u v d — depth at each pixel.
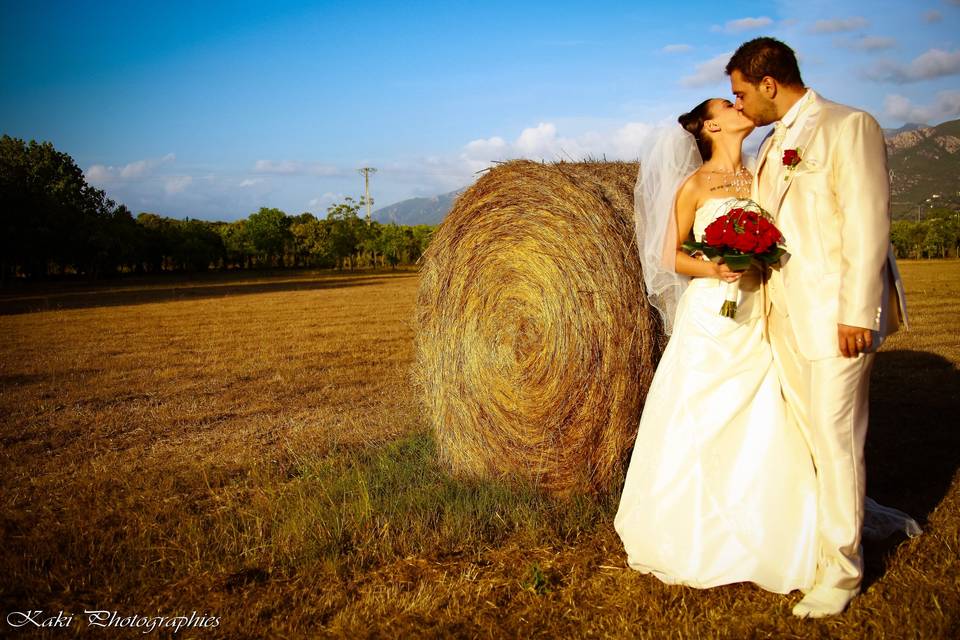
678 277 3.63
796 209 3.01
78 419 6.96
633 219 4.31
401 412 6.70
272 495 4.41
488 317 4.60
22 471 5.26
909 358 8.38
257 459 5.42
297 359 10.60
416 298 5.46
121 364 10.50
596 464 4.32
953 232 60.09
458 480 4.71
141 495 4.60
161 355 11.33
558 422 4.33
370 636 2.86
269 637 2.91
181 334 14.35
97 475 5.08
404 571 3.45
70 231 46.44
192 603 3.19
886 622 2.74
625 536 3.34
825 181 2.94
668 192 3.41
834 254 2.94
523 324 4.43
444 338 4.90
